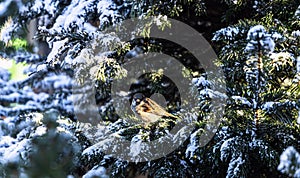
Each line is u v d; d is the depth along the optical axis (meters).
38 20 4.73
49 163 2.48
